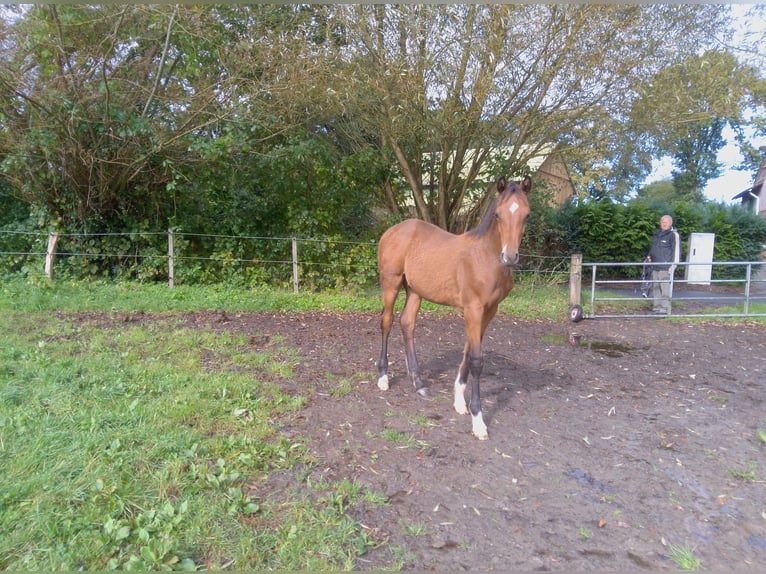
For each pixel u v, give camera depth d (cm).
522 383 483
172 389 393
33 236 912
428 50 741
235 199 986
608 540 240
